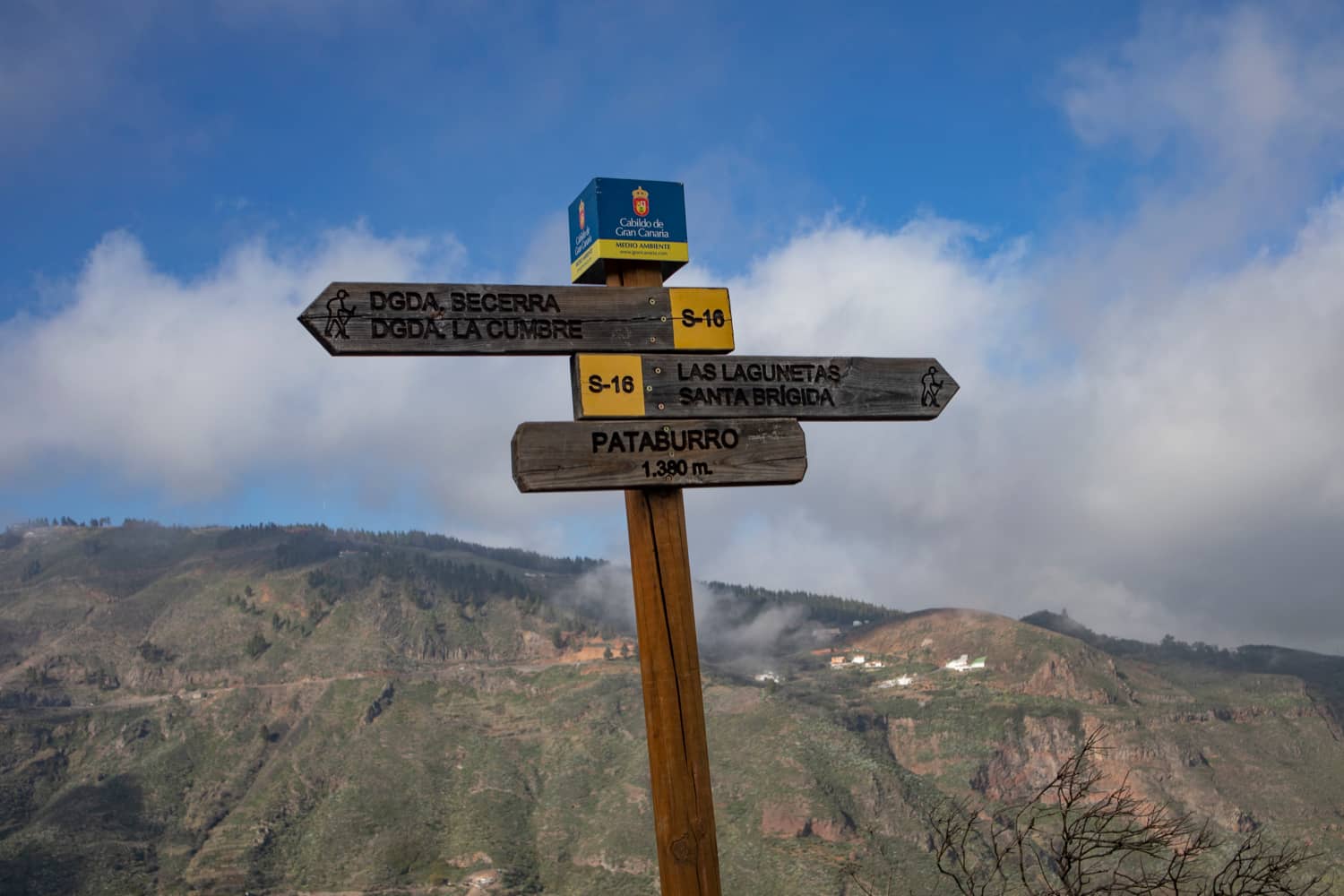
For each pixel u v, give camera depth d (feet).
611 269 10.21
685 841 9.21
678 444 9.72
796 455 9.96
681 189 10.35
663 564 9.64
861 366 10.42
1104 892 8.95
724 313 10.12
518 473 9.39
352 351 9.29
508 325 9.60
